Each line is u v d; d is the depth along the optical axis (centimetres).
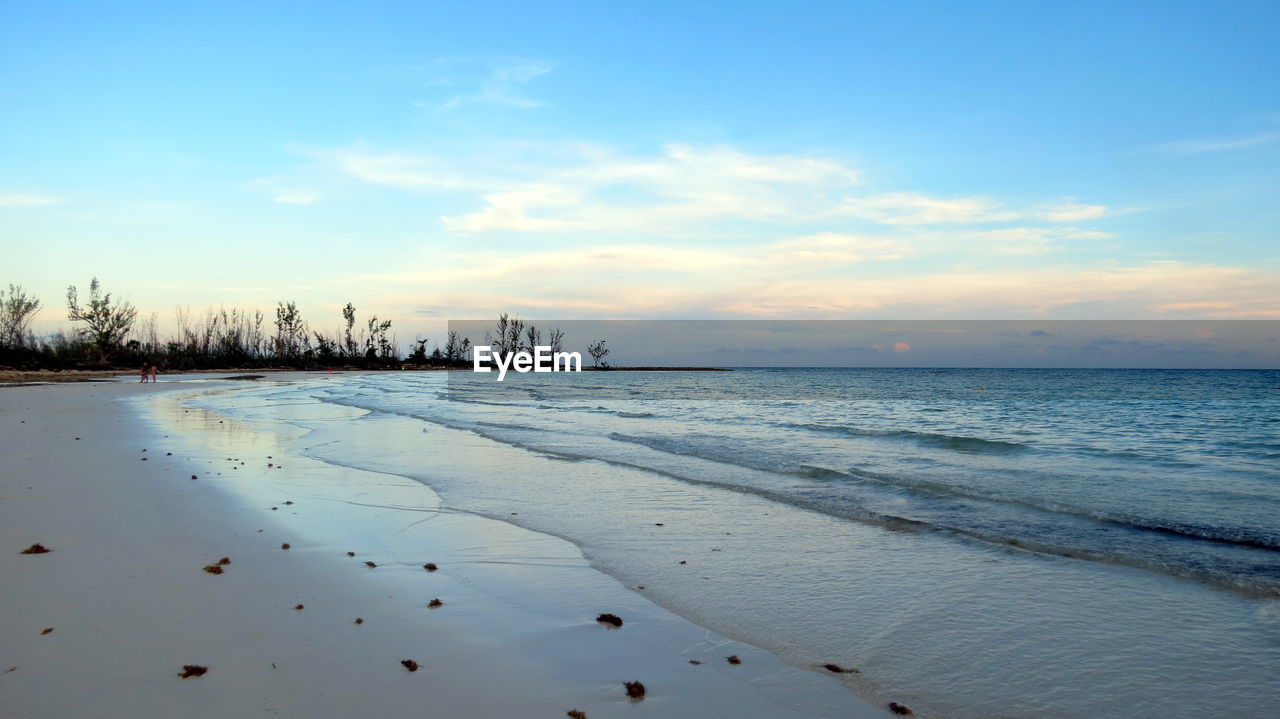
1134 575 718
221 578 627
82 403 2983
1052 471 1398
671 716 413
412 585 648
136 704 388
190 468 1271
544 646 516
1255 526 925
